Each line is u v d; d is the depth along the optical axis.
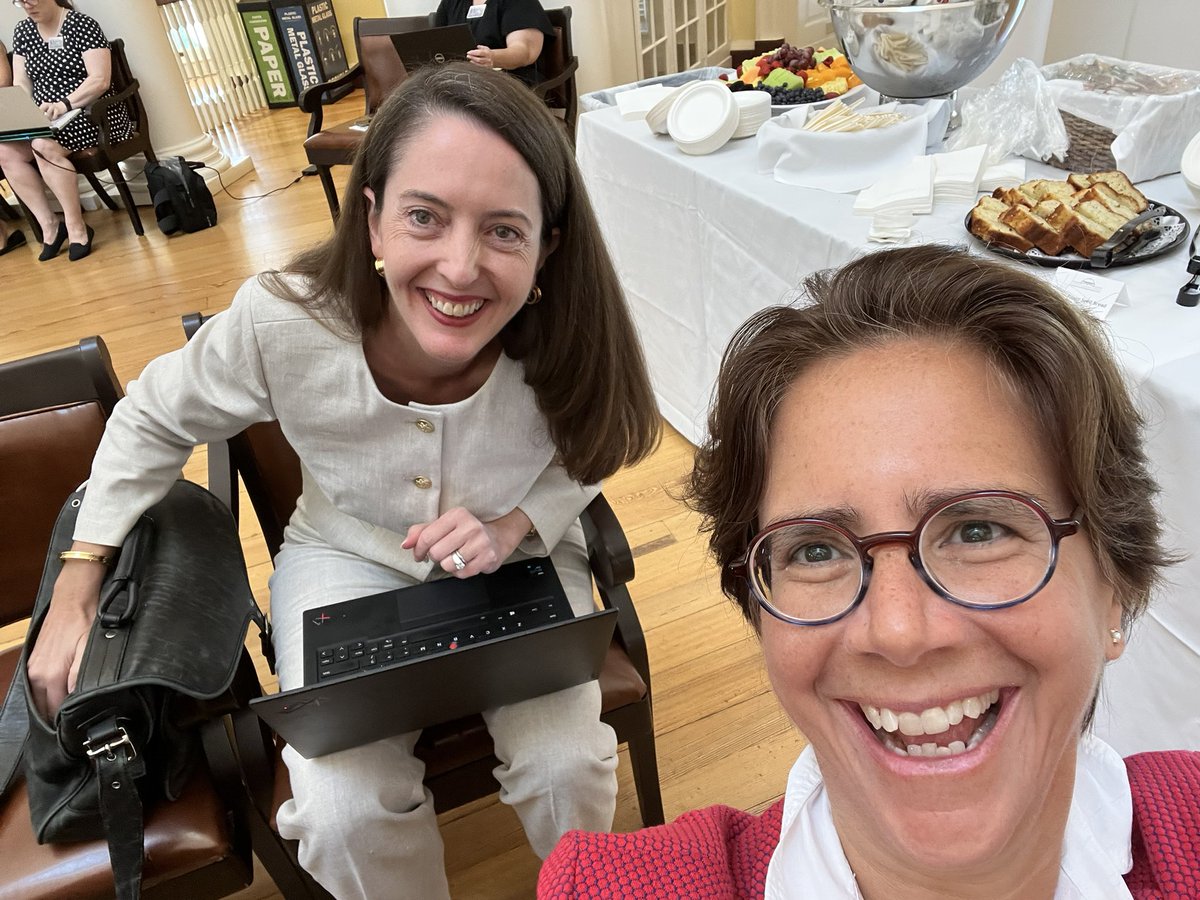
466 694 0.96
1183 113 1.37
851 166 1.61
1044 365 0.45
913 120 1.58
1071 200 1.22
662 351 2.25
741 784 1.45
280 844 1.03
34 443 1.16
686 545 1.97
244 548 2.10
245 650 1.02
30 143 3.80
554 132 0.96
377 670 0.84
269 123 6.01
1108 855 0.52
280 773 1.04
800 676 0.48
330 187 3.73
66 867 0.93
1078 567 0.46
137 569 1.00
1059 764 0.47
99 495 1.03
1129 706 1.09
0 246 4.12
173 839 0.94
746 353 0.52
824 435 0.47
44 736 0.91
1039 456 0.46
